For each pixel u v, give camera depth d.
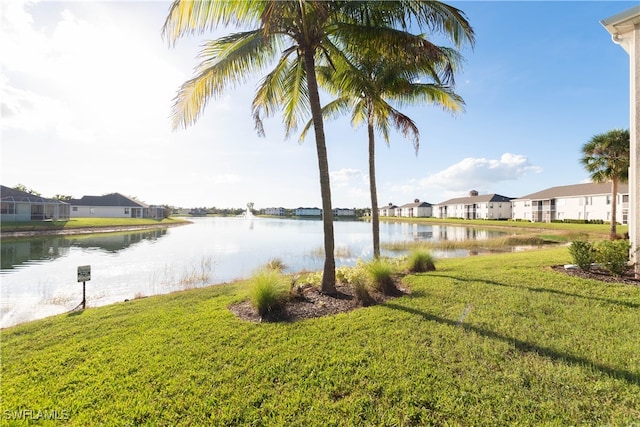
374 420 2.37
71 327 4.76
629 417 2.26
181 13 4.57
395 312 4.67
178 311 5.38
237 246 19.94
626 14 6.14
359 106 9.93
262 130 7.08
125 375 3.16
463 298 5.26
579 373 2.84
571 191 42.38
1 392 2.91
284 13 5.15
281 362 3.28
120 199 52.34
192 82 5.56
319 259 14.75
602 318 4.15
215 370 3.19
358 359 3.27
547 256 10.09
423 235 28.84
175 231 33.78
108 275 10.93
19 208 30.73
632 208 6.54
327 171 5.94
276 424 2.37
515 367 2.98
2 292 8.55
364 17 5.38
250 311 5.18
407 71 7.59
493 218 58.91
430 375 2.91
